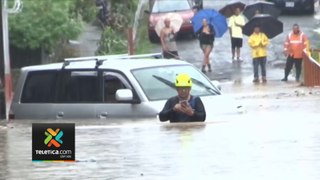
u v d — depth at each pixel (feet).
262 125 83.97
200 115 86.58
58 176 58.70
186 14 261.44
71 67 97.66
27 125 92.48
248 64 227.81
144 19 301.63
